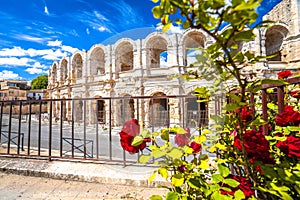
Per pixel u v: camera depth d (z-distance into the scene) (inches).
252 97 60.7
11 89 1991.9
